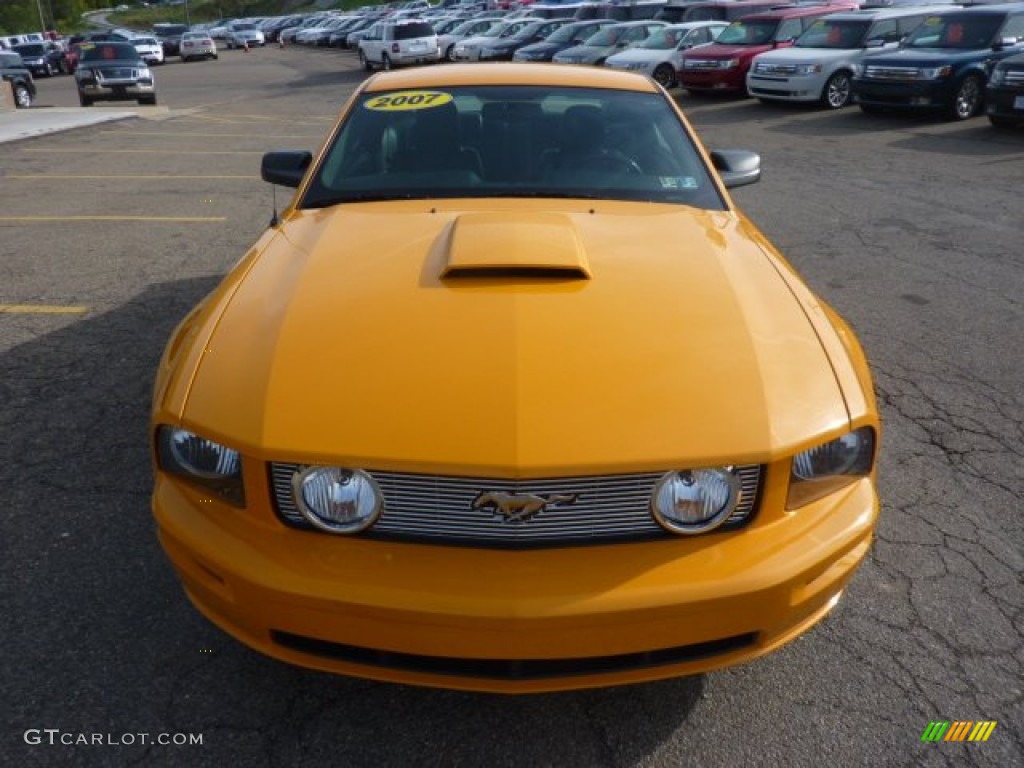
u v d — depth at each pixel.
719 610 1.96
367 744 2.24
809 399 2.11
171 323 5.11
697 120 14.76
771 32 17.08
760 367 2.13
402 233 2.76
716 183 3.28
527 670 1.99
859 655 2.54
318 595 1.92
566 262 2.41
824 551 2.04
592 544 1.97
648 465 1.93
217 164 10.82
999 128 13.05
